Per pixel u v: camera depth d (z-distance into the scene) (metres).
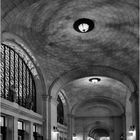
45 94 19.22
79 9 13.73
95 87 25.94
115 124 31.41
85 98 28.20
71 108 28.48
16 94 16.16
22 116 15.62
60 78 19.67
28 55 17.02
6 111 13.54
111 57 18.14
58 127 23.73
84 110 31.95
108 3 13.07
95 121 31.73
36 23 14.30
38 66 18.23
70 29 15.59
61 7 13.38
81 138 31.47
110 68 19.06
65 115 27.95
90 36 16.34
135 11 13.25
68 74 19.72
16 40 14.69
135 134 18.66
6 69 15.45
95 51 17.80
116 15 14.14
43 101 19.20
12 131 14.24
